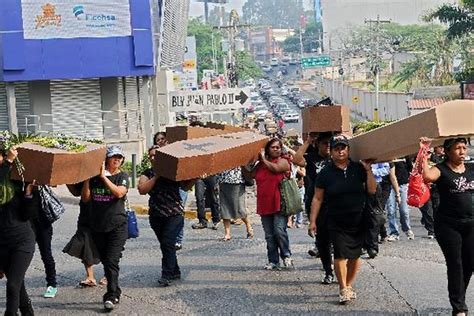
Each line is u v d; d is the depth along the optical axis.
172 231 12.99
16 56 38.91
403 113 87.31
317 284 12.72
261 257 15.27
